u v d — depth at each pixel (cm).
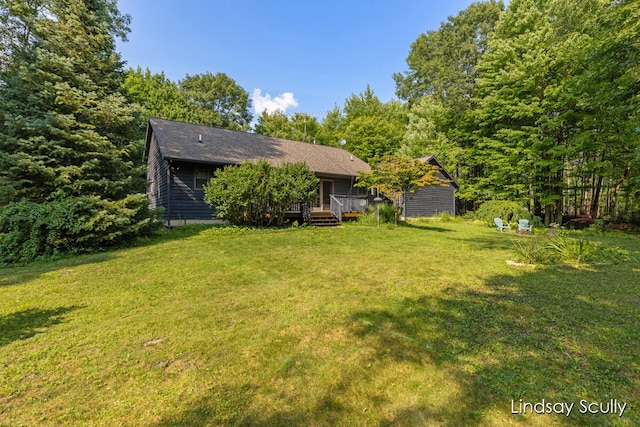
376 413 193
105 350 274
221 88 3841
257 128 3459
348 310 363
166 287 456
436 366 243
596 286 458
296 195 1074
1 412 197
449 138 2472
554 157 1562
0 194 740
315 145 1931
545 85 1608
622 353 261
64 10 807
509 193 1811
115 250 745
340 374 234
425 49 3122
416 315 346
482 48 2583
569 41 1409
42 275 524
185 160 1104
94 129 841
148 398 210
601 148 1377
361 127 2689
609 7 1000
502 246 845
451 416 189
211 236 930
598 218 1459
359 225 1349
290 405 201
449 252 742
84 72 845
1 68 1168
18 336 302
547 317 338
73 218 714
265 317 345
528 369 237
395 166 1275
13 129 745
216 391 216
